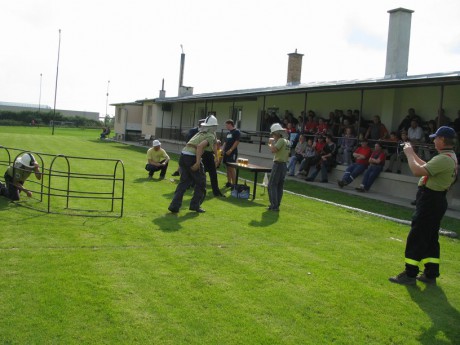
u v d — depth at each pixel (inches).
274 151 369.1
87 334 149.1
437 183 206.4
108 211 330.0
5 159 687.1
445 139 207.9
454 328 170.9
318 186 553.6
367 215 379.9
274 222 330.0
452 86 550.3
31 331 148.6
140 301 175.8
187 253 239.1
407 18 676.1
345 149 588.7
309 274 218.7
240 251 249.0
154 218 316.2
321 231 311.7
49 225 279.6
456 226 354.6
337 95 728.3
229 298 183.9
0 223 276.7
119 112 1626.5
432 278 216.5
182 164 335.3
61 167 605.3
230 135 476.7
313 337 156.9
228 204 389.4
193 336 152.0
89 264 212.7
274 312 173.9
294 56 981.2
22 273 196.2
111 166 651.5
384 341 157.6
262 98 921.5
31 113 2901.1
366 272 227.6
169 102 1224.8
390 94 623.5
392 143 558.3
